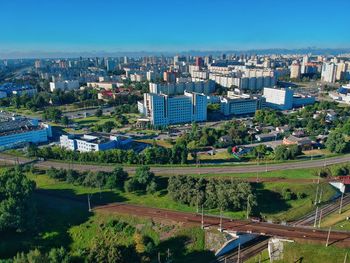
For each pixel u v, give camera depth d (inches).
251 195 7775.6
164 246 6904.5
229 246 6815.9
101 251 5895.7
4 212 6983.3
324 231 7042.3
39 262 5679.1
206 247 6889.8
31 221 7263.8
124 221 7632.9
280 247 6638.8
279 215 7780.5
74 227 7504.9
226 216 7691.9
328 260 6254.9
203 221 7470.5
